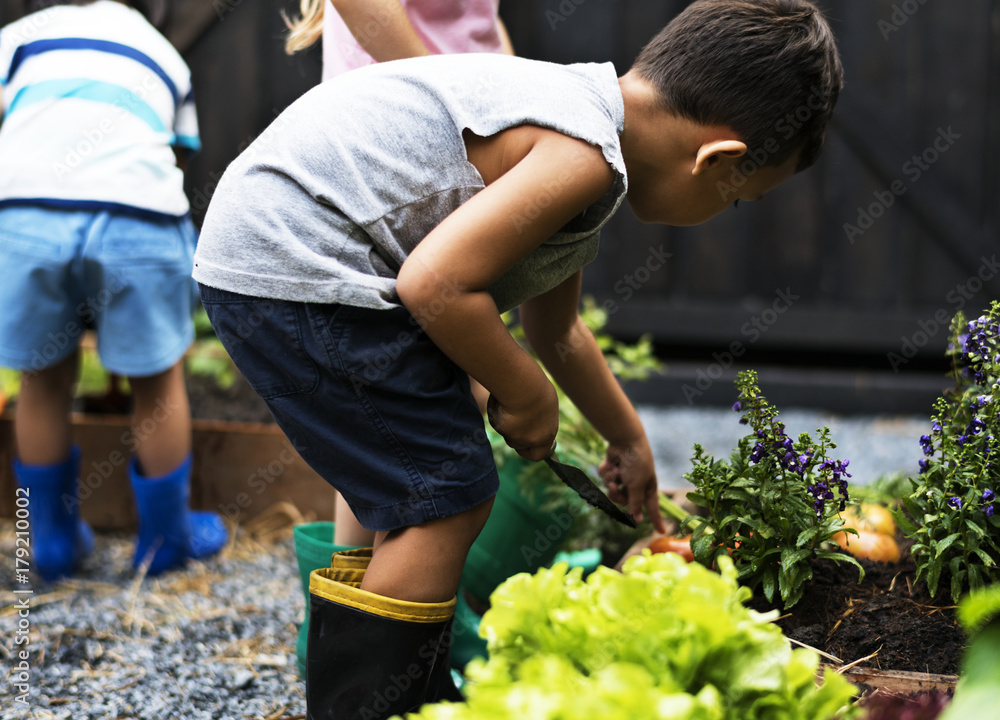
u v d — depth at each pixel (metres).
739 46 1.26
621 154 1.26
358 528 1.69
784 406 4.31
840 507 1.42
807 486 1.42
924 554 1.42
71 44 2.14
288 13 4.07
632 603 0.93
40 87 2.11
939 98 4.12
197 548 2.42
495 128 1.22
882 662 1.29
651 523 1.92
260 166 1.27
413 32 1.61
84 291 2.16
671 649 0.89
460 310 1.16
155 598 2.16
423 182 1.24
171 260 2.17
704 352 4.57
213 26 4.07
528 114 1.21
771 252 4.29
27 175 2.06
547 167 1.17
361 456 1.25
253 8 4.08
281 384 1.27
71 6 2.20
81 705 1.63
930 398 4.21
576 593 0.96
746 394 1.48
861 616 1.37
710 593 0.91
